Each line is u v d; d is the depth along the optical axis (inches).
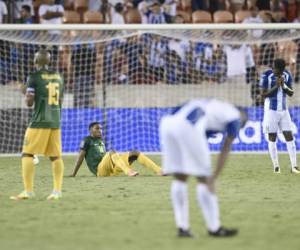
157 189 1588.3
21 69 2549.2
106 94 2655.0
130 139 2452.0
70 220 1195.9
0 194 1539.1
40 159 2309.3
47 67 1441.9
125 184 1679.4
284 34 2706.7
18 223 1171.9
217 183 1701.5
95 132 1863.9
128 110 2464.3
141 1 3021.7
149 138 2461.9
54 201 1417.3
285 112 1926.7
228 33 2694.4
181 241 1008.2
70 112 2443.4
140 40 2716.5
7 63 2539.4
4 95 2498.8
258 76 2677.2
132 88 2694.4
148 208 1321.4
